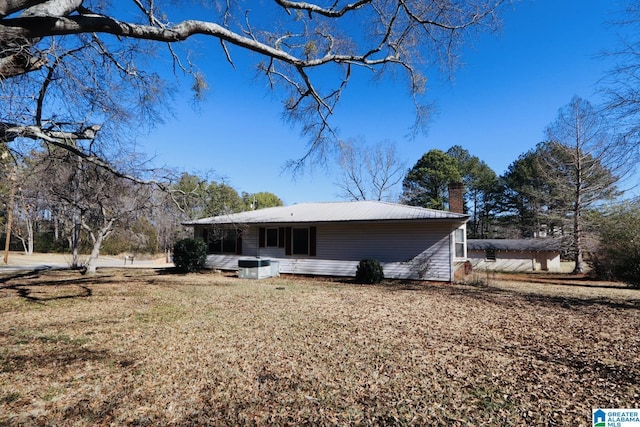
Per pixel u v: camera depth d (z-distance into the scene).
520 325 6.66
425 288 12.05
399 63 6.93
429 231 13.84
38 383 3.98
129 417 3.26
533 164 29.98
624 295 10.92
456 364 4.57
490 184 39.25
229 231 17.52
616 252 13.21
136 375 4.22
